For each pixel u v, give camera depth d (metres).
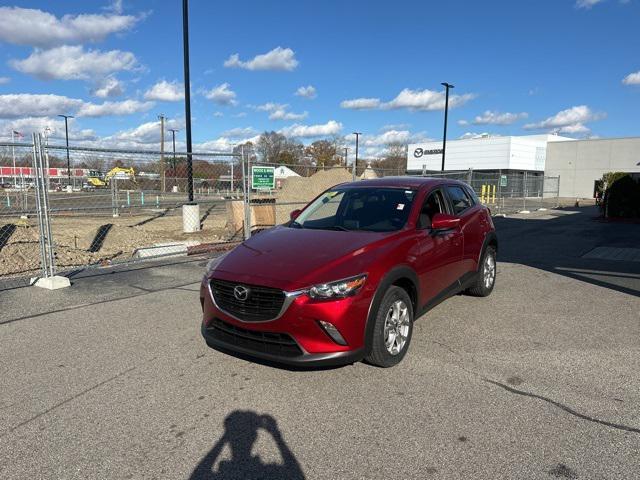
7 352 4.55
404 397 3.61
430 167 57.31
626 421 3.26
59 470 2.77
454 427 3.19
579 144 47.78
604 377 3.96
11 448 2.99
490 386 3.79
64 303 6.18
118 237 12.56
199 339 4.88
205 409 3.46
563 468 2.74
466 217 5.82
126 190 14.88
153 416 3.37
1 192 15.01
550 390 3.72
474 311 5.86
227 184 14.75
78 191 14.47
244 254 4.28
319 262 3.85
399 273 4.09
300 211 5.67
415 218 4.82
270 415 3.37
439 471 2.73
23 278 7.68
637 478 2.65
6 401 3.59
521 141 49.81
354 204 5.25
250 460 2.85
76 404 3.54
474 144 52.53
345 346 3.66
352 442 3.03
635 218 18.64
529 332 5.08
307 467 2.78
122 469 2.77
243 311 3.79
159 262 9.12
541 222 18.33
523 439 3.04
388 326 4.07
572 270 8.48
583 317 5.63
